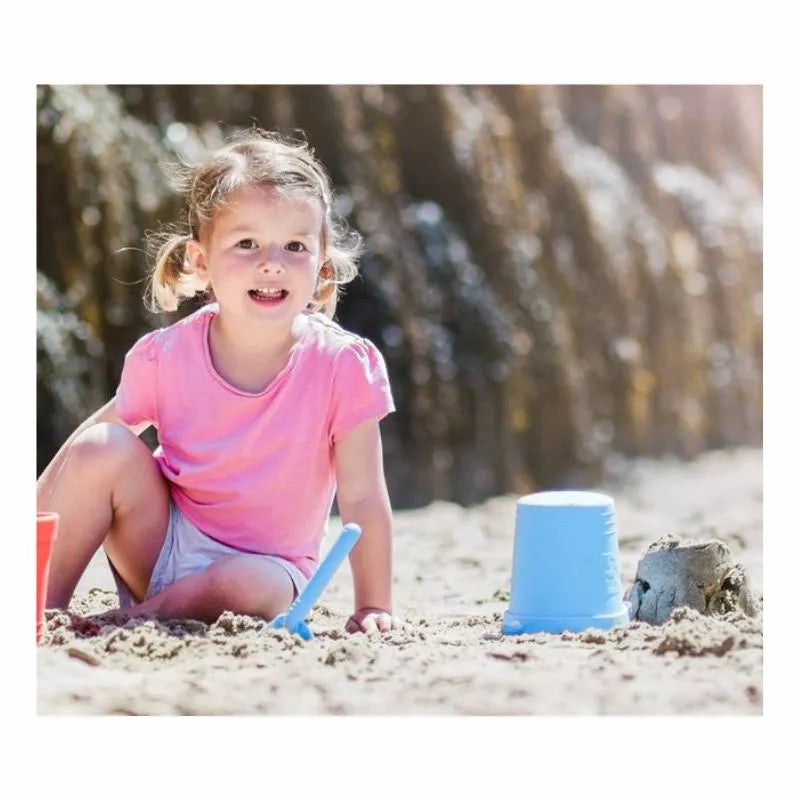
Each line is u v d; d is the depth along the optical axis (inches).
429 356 359.9
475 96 404.5
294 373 154.6
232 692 125.4
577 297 413.4
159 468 154.8
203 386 155.6
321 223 160.7
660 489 366.6
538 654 137.6
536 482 382.9
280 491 154.8
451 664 134.3
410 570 220.7
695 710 124.4
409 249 366.0
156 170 309.4
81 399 289.9
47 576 143.5
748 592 156.5
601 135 448.5
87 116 298.7
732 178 486.3
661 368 436.5
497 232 390.0
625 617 153.0
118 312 300.0
